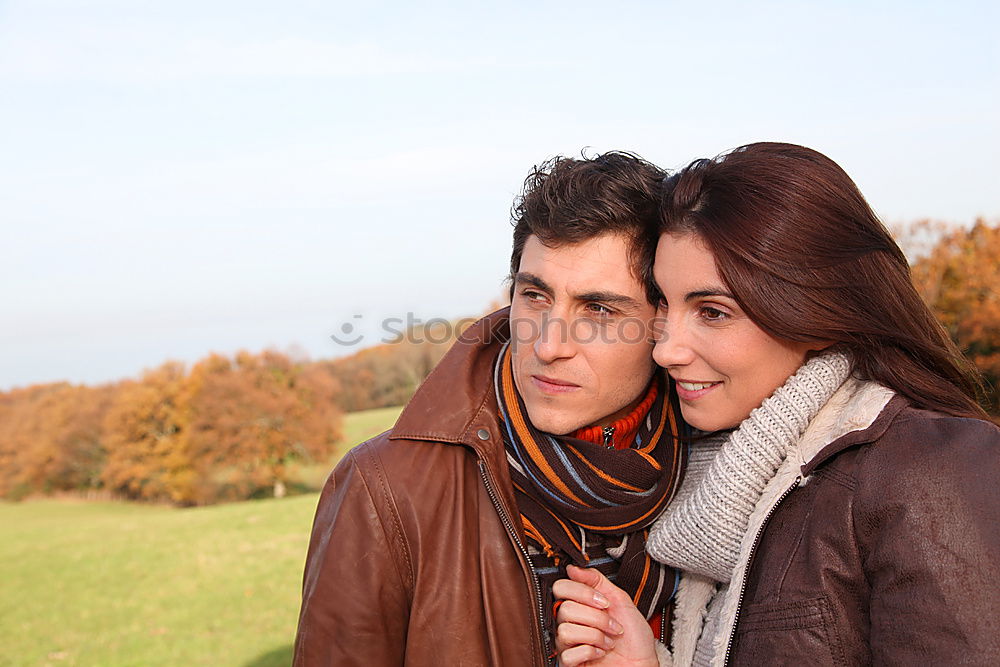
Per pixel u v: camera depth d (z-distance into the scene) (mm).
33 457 28844
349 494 1580
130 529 18609
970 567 1021
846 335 1295
